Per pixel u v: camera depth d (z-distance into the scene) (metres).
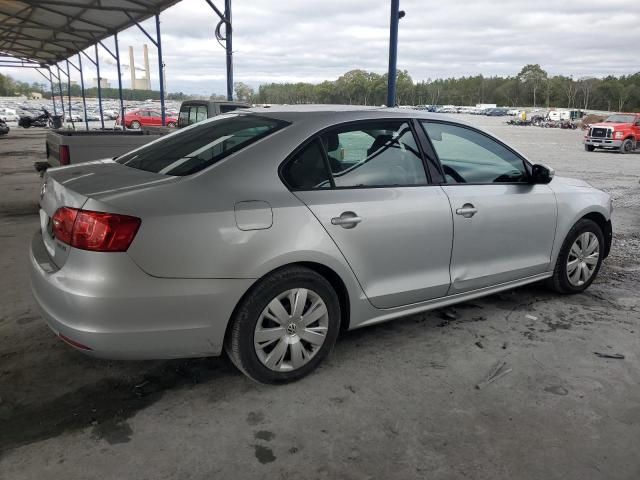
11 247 5.76
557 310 4.25
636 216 8.52
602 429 2.68
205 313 2.63
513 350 3.53
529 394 2.99
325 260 2.94
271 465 2.37
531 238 4.05
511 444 2.55
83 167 3.24
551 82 141.25
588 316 4.14
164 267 2.51
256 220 2.71
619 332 3.85
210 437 2.55
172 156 3.09
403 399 2.92
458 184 3.62
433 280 3.49
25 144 23.36
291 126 3.06
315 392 2.96
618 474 2.35
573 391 3.04
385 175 3.28
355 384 3.06
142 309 2.50
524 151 24.08
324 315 3.05
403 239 3.26
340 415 2.75
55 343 3.49
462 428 2.66
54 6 15.34
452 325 3.92
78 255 2.47
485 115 104.31
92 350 2.49
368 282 3.19
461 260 3.62
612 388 3.08
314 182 2.99
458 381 3.12
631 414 2.82
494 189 3.79
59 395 2.90
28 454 2.40
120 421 2.67
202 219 2.58
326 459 2.42
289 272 2.86
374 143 3.29
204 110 12.40
